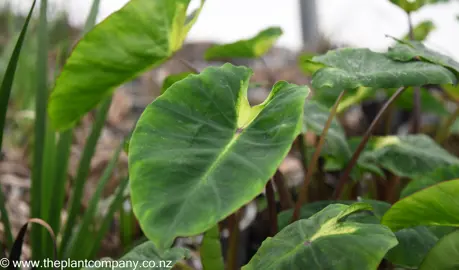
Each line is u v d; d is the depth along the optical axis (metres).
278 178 1.46
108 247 1.88
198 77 1.12
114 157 1.51
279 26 1.64
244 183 1.00
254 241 1.90
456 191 1.07
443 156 1.54
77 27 3.87
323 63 1.24
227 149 1.04
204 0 1.33
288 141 1.03
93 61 1.33
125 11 1.25
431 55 1.30
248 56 1.79
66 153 1.50
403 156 1.51
